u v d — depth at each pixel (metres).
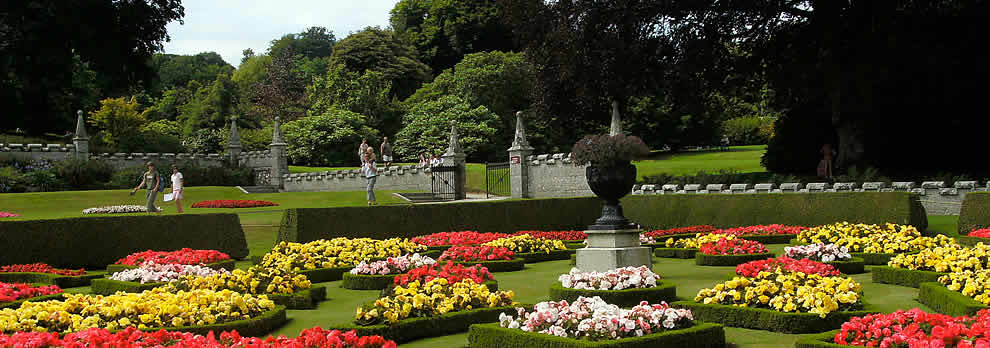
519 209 19.95
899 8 25.00
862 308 7.19
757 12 25.39
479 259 12.81
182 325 6.96
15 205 27.67
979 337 5.16
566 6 26.16
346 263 12.69
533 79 29.23
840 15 25.11
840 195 18.28
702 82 28.08
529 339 6.02
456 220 18.80
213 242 15.44
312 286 9.75
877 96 26.41
